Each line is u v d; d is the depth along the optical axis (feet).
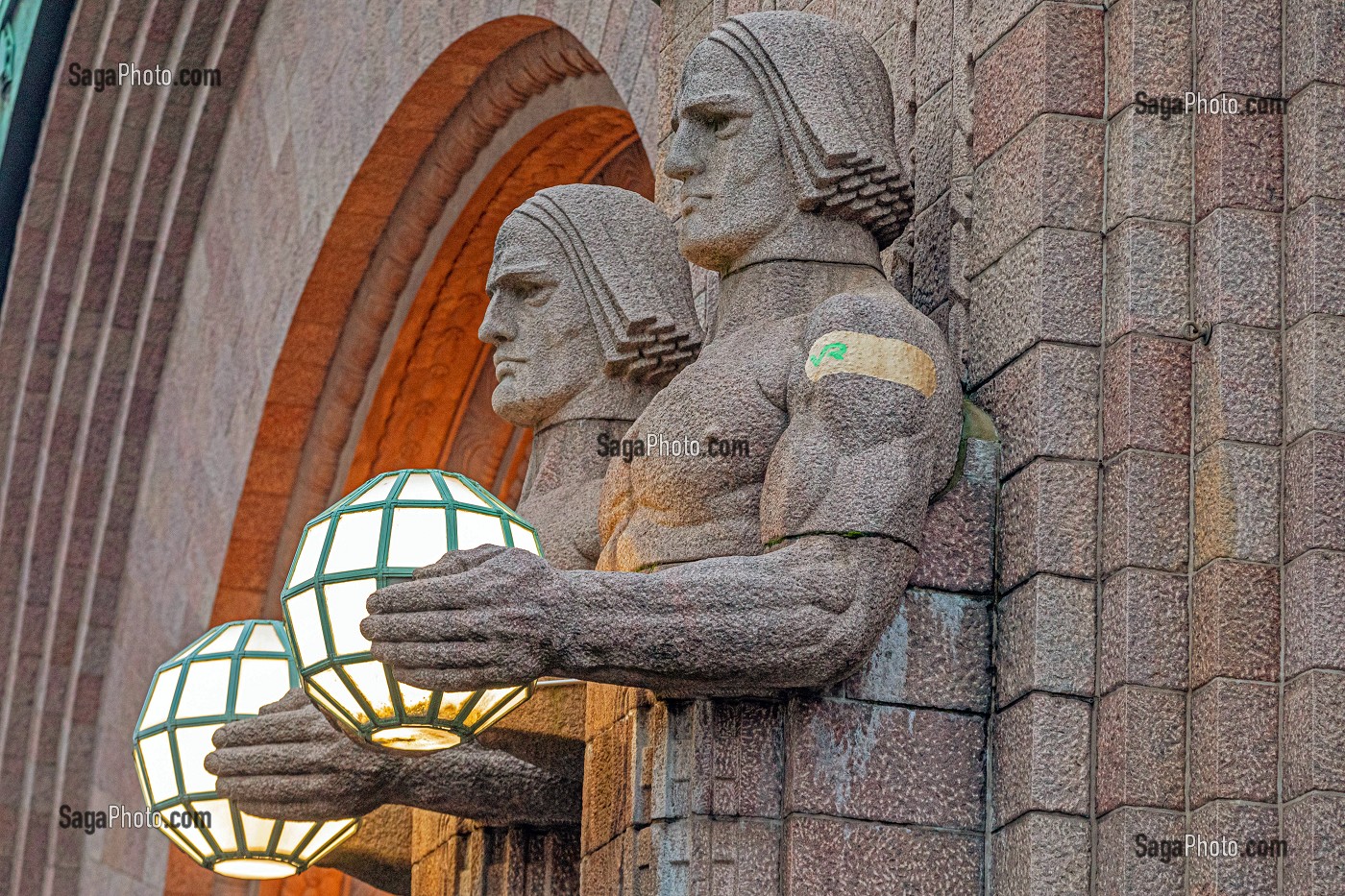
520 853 29.73
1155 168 25.71
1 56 66.18
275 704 28.40
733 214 26.91
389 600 22.99
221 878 57.36
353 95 53.31
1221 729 23.43
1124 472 24.73
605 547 26.81
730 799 24.70
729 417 25.45
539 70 47.83
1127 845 23.50
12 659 64.59
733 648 23.56
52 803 63.57
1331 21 25.31
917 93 29.73
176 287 62.90
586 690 28.22
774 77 26.99
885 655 25.08
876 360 24.89
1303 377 24.26
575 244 30.45
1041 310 25.63
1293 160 25.14
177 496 60.90
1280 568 23.99
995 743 25.00
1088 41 26.66
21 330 65.41
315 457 55.88
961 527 25.57
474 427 55.36
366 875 32.96
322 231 53.88
